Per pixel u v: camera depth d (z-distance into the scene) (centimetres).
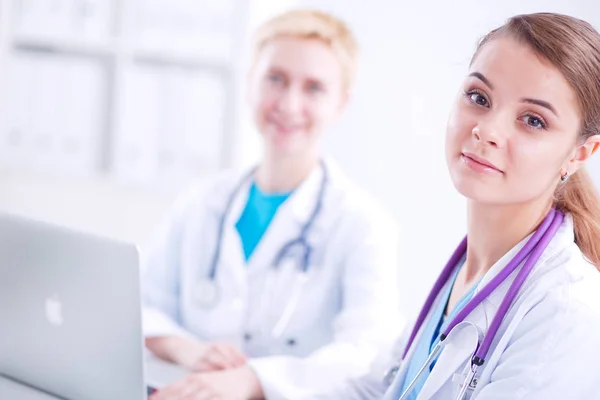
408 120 287
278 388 165
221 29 311
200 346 188
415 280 290
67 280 135
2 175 324
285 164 206
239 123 313
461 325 128
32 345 144
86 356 137
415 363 143
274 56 203
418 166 287
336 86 206
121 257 128
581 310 118
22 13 312
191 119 314
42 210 326
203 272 210
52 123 316
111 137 320
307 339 200
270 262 203
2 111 314
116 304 130
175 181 315
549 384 117
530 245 128
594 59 120
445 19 274
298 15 206
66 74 314
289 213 204
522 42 120
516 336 122
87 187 323
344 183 210
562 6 248
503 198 122
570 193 133
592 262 129
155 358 191
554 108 118
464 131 123
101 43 316
